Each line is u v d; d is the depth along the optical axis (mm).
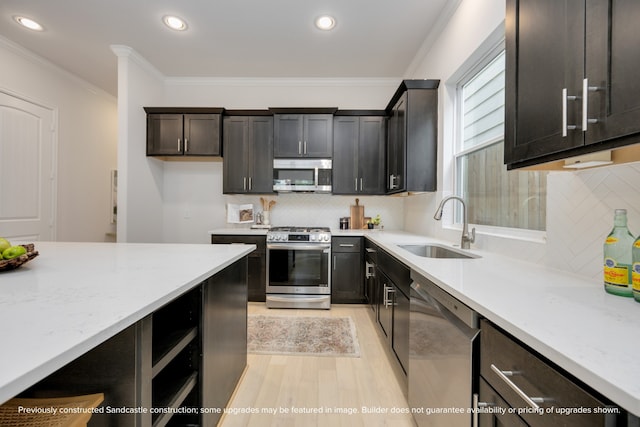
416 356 1443
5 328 638
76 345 570
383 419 1548
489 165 2098
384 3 2404
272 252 3318
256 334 2564
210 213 3926
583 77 789
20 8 2498
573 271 1229
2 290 925
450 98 2539
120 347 810
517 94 1080
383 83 3877
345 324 2795
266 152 3562
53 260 1438
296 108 3455
